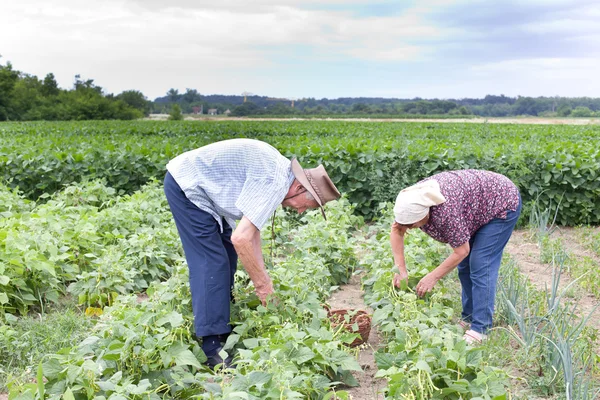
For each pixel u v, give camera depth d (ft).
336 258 22.17
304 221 29.09
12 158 36.78
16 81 288.30
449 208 14.53
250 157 14.06
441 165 34.76
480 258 15.49
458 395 11.48
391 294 16.69
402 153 34.91
